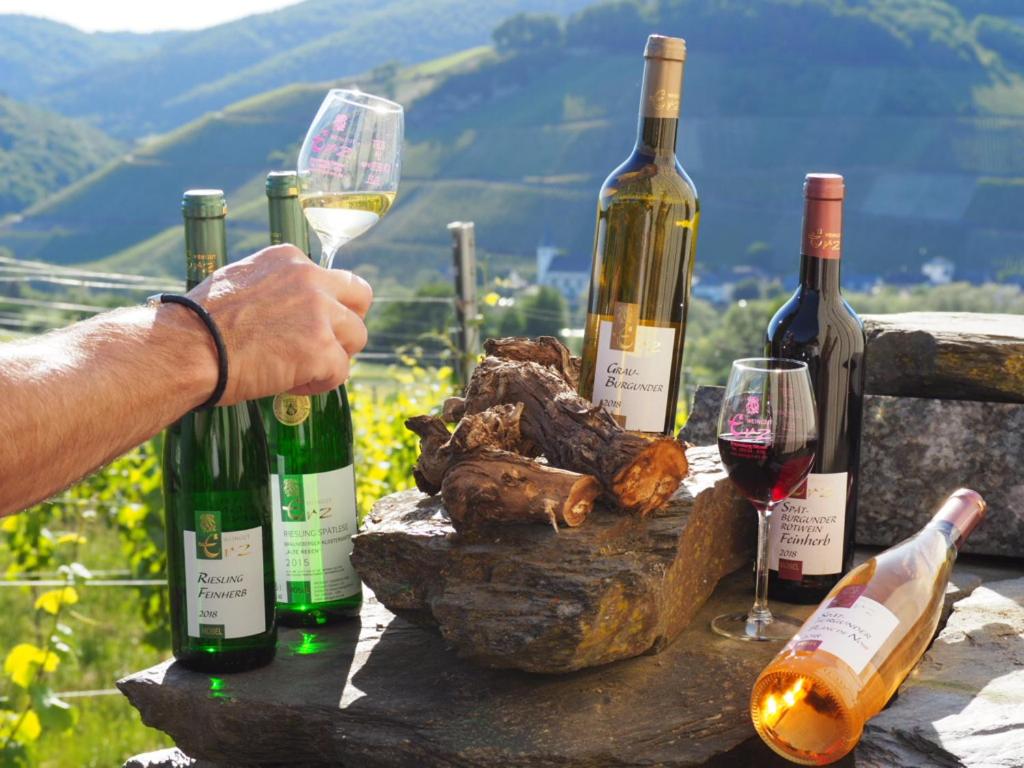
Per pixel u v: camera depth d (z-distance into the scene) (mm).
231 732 1646
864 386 2061
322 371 1419
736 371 1650
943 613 1842
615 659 1596
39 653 4629
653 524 1646
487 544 1592
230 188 75000
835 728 1435
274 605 1774
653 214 1819
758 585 1755
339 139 1783
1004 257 50188
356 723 1581
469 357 6145
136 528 5648
